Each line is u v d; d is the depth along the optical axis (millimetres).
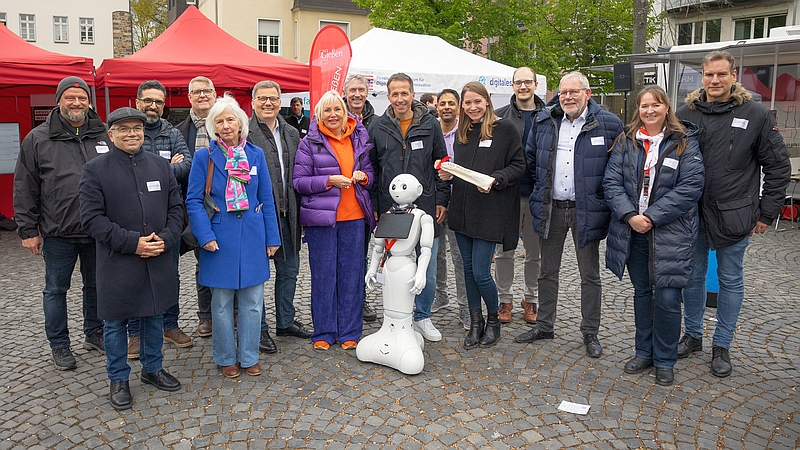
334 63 6781
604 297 5852
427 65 11461
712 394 3742
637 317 4102
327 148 4359
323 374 4074
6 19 35375
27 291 6266
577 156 4207
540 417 3441
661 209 3697
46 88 10148
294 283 4734
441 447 3117
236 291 4078
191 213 3797
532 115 4965
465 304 5137
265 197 4039
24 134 10172
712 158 4016
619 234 3963
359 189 4457
